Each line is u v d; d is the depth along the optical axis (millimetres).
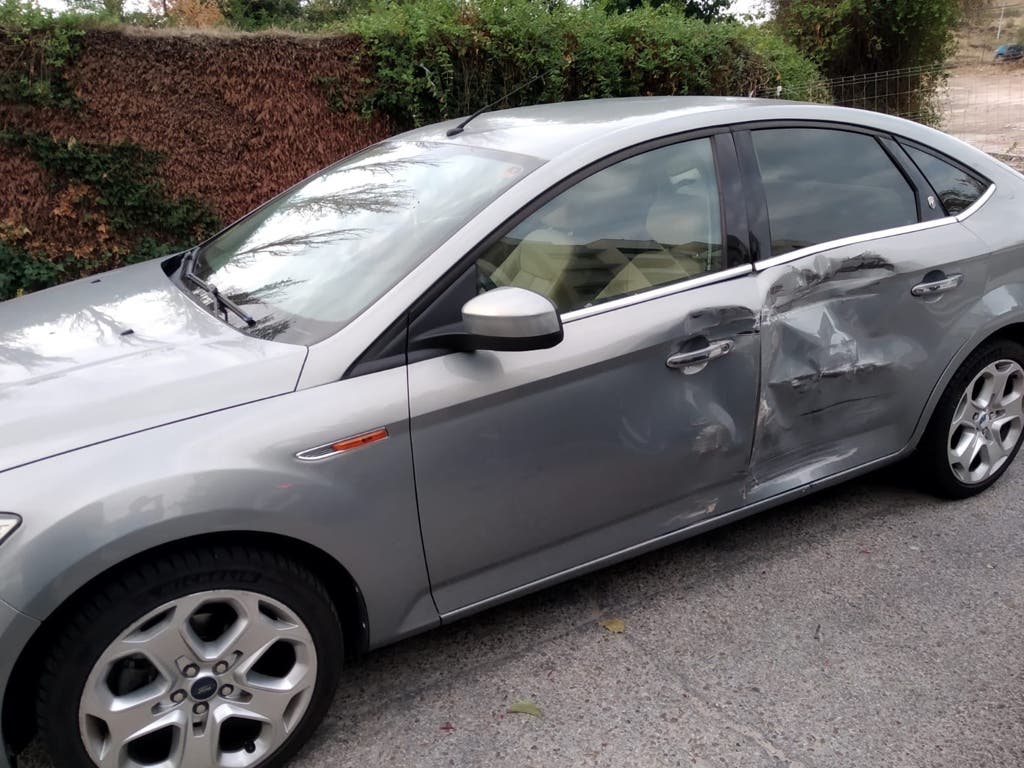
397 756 2277
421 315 2270
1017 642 2701
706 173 2803
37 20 5465
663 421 2613
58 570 1797
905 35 10375
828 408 3021
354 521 2146
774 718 2389
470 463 2307
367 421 2137
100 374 2137
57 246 5922
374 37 6461
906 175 3244
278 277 2654
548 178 2529
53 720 1891
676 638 2744
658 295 2611
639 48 7578
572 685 2537
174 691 2008
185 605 1965
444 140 3086
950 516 3477
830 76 10797
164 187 6094
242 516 1973
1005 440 3617
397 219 2646
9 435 1909
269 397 2082
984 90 20703
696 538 3361
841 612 2863
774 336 2801
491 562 2453
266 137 6324
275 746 2168
